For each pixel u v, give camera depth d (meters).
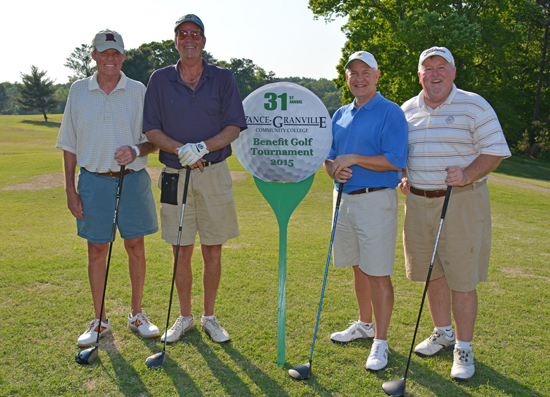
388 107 2.89
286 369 2.77
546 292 4.25
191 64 2.95
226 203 3.17
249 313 3.59
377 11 26.30
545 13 33.94
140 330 3.18
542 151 33.50
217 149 2.88
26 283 4.14
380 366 2.79
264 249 5.71
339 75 26.61
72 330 3.21
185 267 3.20
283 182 2.89
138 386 2.54
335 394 2.53
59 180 12.84
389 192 2.94
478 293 4.21
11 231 6.79
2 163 16.56
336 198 3.14
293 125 2.83
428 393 2.55
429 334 3.31
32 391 2.47
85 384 2.55
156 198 10.38
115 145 3.12
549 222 9.02
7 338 3.05
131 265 3.26
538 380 2.69
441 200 2.88
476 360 2.93
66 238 6.21
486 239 2.87
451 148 2.83
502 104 28.39
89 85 3.06
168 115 3.03
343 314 3.60
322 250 5.73
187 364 2.80
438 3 23.25
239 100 2.96
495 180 18.20
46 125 53.19
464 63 24.06
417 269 3.10
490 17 24.44
